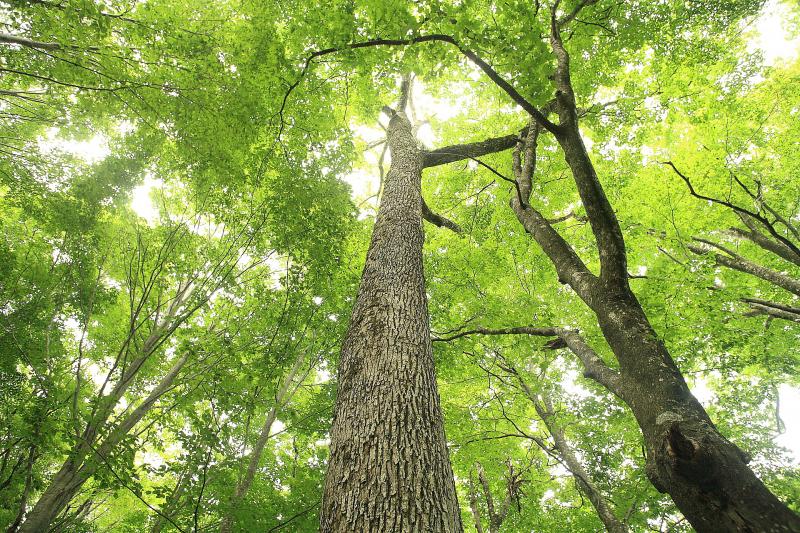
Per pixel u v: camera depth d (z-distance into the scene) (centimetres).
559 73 458
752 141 933
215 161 639
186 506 448
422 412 249
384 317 323
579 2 593
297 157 705
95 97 578
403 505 191
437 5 392
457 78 869
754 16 880
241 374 561
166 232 712
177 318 685
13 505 518
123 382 566
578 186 368
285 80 564
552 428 811
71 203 654
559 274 396
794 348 824
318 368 768
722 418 852
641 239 851
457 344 742
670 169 873
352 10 441
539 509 939
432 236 1023
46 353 570
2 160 696
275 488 717
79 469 512
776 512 153
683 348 687
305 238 697
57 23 486
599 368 344
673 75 857
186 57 567
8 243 706
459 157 695
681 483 182
